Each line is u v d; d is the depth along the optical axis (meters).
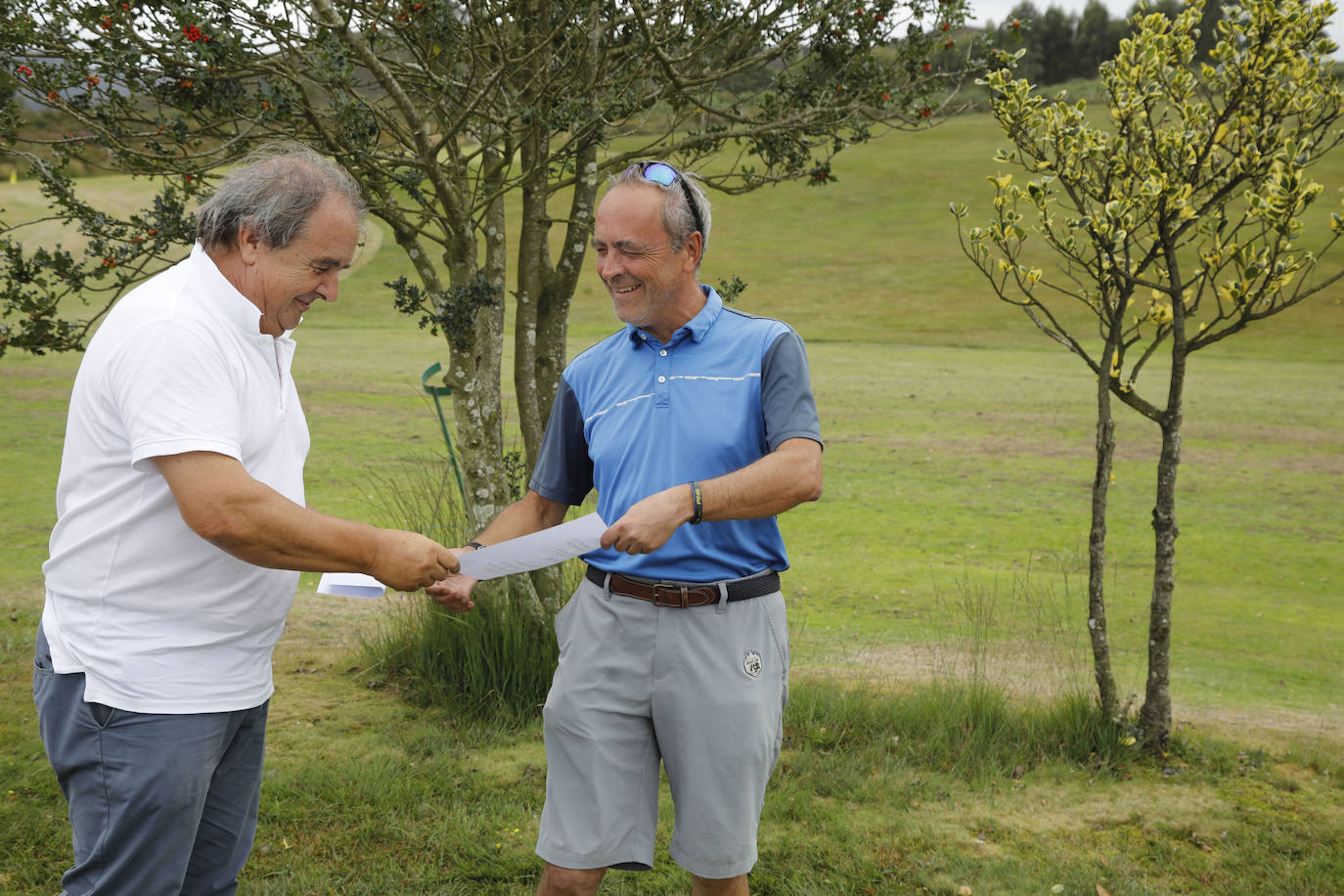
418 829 3.16
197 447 1.68
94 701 1.79
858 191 47.28
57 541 1.85
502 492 4.62
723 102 5.23
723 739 2.08
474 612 4.53
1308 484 12.34
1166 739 4.02
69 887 1.88
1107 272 3.89
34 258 3.87
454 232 4.27
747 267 36.97
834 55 4.88
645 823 2.17
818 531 9.80
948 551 9.15
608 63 4.53
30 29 3.46
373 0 3.80
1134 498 11.52
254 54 3.67
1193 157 3.66
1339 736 4.48
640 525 1.92
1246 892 2.97
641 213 2.10
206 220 1.82
